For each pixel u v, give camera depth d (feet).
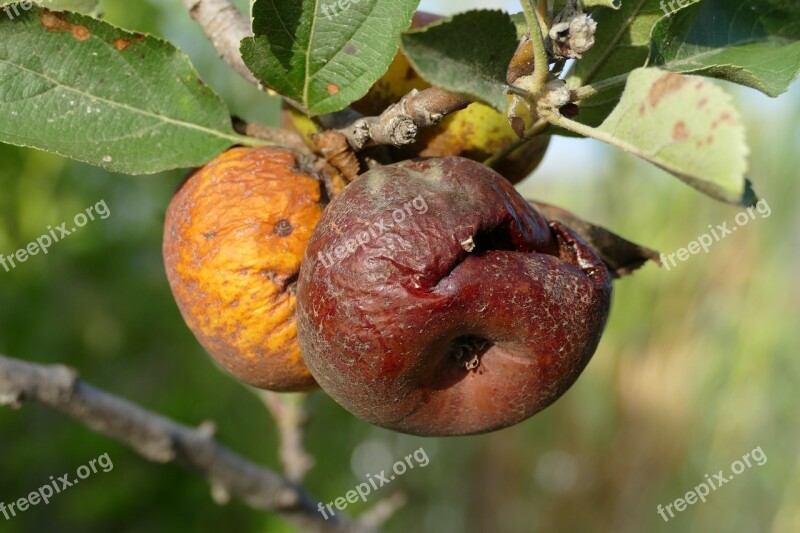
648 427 2.63
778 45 0.91
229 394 2.75
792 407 2.52
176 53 0.97
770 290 2.45
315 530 1.36
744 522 2.59
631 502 2.68
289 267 0.91
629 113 0.77
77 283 2.76
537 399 0.90
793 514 2.51
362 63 0.91
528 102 0.81
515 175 1.03
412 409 0.90
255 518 2.47
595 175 2.64
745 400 2.52
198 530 2.46
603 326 0.90
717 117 0.73
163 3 2.61
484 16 0.76
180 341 2.89
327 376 0.88
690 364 2.56
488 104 0.76
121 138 0.97
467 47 0.77
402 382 0.87
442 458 3.39
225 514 2.50
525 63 0.83
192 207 0.94
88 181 2.66
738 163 0.72
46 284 2.60
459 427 0.93
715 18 0.90
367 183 0.87
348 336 0.85
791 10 0.90
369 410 0.89
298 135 0.99
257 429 2.74
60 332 2.72
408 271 0.84
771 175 2.39
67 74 0.97
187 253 0.93
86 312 2.80
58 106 0.97
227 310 0.92
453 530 3.35
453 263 0.85
